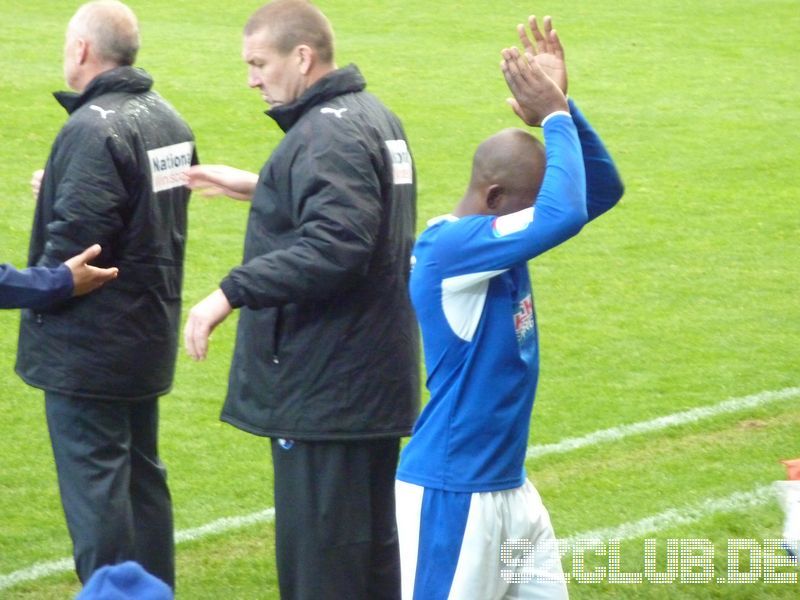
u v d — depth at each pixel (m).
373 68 65.94
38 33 69.25
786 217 43.06
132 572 8.66
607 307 34.34
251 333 14.69
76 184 15.77
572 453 24.36
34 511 21.80
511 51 13.23
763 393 27.72
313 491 14.68
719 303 34.69
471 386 13.26
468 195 13.44
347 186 13.88
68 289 15.45
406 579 13.54
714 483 22.52
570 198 12.58
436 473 13.38
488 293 13.14
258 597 18.45
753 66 67.75
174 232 17.08
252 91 59.12
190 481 23.20
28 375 16.47
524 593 13.88
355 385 14.53
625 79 64.50
